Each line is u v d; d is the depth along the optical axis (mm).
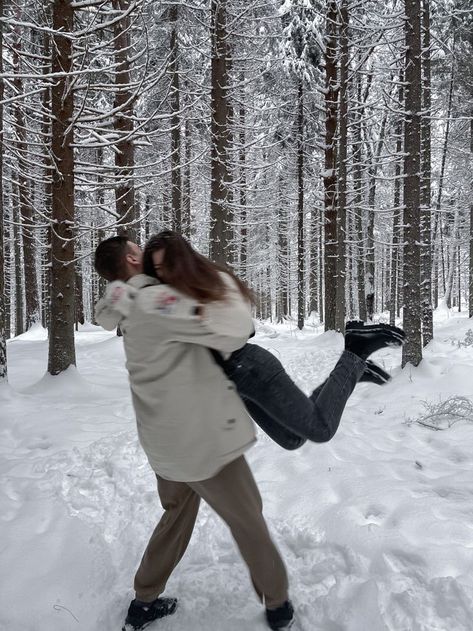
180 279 2059
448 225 38406
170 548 2500
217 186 13797
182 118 14750
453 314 37188
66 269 8000
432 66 18734
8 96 10281
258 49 18422
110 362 11430
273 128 19375
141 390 2186
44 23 9133
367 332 2273
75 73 6992
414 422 5887
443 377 7613
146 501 3906
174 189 18984
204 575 2904
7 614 2602
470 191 23062
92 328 25938
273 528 3443
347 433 5559
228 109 17031
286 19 19156
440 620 2428
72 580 2855
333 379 2229
